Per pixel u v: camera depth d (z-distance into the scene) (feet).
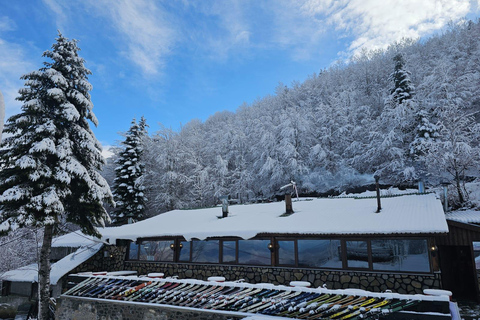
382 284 33.76
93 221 51.26
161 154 112.57
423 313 23.04
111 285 39.09
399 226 33.37
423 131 87.66
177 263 47.50
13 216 41.37
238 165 122.11
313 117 117.08
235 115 191.93
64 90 49.52
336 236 36.70
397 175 91.56
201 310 31.27
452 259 48.78
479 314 31.94
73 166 45.11
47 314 44.09
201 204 115.24
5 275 62.90
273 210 51.62
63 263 56.08
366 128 108.88
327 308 26.48
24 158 41.52
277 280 39.60
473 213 45.47
